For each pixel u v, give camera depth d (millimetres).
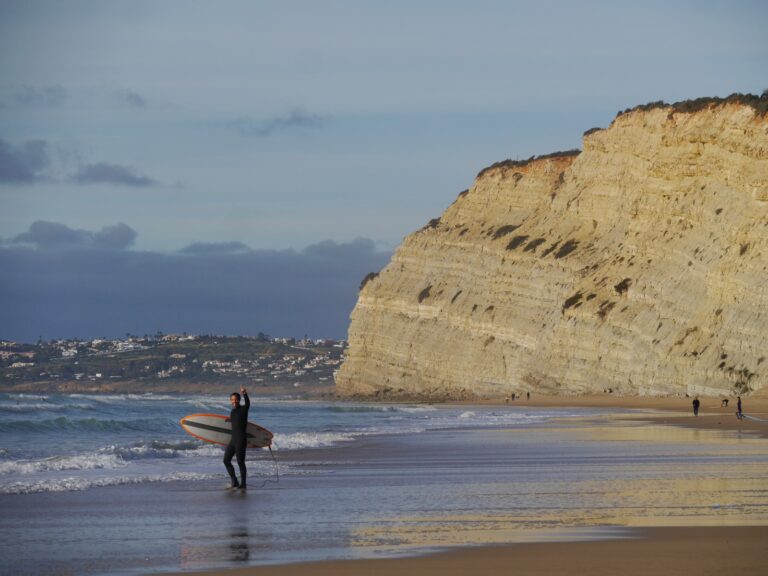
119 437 46625
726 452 34875
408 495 22875
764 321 96625
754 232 101688
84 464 30234
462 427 60469
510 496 22156
